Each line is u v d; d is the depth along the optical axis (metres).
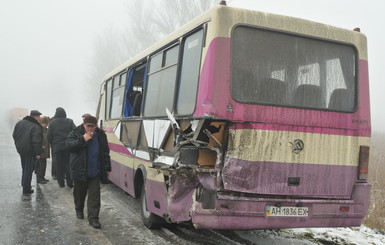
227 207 4.33
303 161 4.68
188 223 6.23
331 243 5.52
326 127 4.84
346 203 4.83
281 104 4.68
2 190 8.96
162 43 6.07
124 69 8.33
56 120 9.35
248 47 4.66
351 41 5.21
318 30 5.03
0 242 5.28
